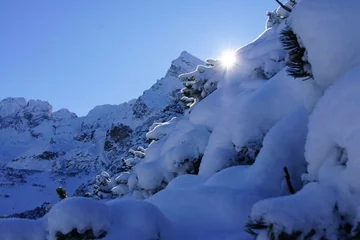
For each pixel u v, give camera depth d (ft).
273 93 29.40
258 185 22.47
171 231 18.21
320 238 11.44
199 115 42.93
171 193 22.48
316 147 13.44
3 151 613.11
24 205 336.08
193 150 39.70
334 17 14.02
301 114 23.75
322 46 14.20
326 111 13.05
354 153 11.76
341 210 11.81
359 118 11.75
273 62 42.04
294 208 11.64
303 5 14.94
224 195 20.68
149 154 49.75
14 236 16.55
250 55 47.16
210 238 18.08
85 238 15.60
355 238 11.15
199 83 53.11
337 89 12.91
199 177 30.91
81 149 524.93
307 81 16.99
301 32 14.93
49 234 15.93
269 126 28.81
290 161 22.34
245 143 28.89
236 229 18.72
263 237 11.76
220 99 42.50
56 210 15.80
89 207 15.96
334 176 12.42
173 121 55.67
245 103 30.73
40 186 398.42
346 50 13.75
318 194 12.09
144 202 18.08
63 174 452.35
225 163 30.22
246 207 19.95
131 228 16.67
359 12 13.65
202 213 20.36
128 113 464.65
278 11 59.98
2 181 397.19
